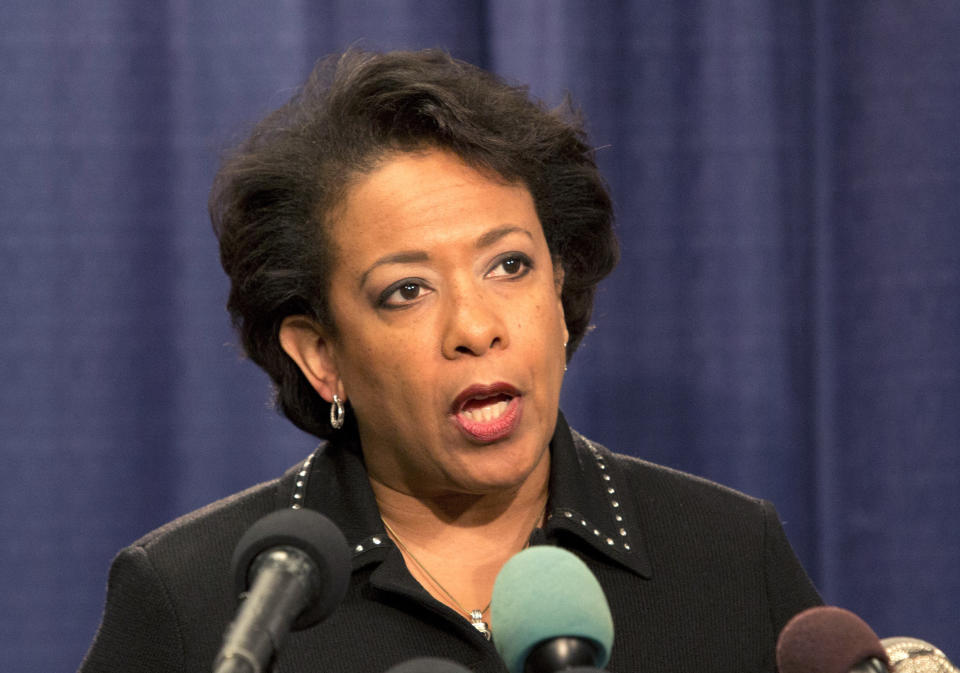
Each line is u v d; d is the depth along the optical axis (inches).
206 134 372.8
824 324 374.3
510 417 193.3
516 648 134.8
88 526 374.0
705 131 378.0
